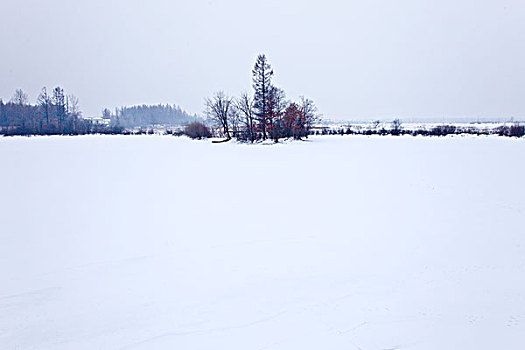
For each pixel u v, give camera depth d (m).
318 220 10.23
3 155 29.48
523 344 4.57
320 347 4.57
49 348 4.58
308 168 21.22
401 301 5.66
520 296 5.77
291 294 5.93
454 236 8.75
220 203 12.39
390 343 4.63
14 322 5.14
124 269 6.96
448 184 15.59
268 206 11.94
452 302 5.61
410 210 11.28
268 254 7.68
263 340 4.71
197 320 5.19
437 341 4.66
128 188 15.15
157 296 5.89
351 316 5.26
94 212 11.26
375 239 8.59
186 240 8.62
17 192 14.33
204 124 68.00
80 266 7.11
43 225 9.87
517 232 9.00
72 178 17.77
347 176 18.06
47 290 6.11
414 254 7.60
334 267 6.97
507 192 13.83
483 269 6.80
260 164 23.47
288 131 54.78
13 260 7.40
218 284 6.30
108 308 5.53
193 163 24.27
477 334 4.79
